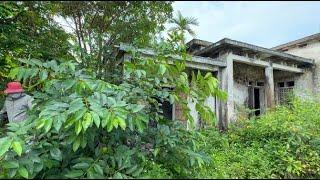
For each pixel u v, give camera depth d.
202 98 3.48
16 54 7.38
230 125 6.06
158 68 3.49
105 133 3.20
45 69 3.19
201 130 5.15
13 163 2.63
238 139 5.28
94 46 9.01
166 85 3.66
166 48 3.97
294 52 11.81
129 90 3.44
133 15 11.28
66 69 3.24
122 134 3.28
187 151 3.18
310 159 4.02
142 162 3.04
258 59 10.02
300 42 11.38
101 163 2.77
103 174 2.67
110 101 2.80
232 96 8.94
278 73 12.22
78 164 2.64
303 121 4.81
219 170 3.39
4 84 6.02
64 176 2.61
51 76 3.29
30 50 7.33
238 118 7.05
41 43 8.29
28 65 3.24
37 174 2.77
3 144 2.69
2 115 4.53
